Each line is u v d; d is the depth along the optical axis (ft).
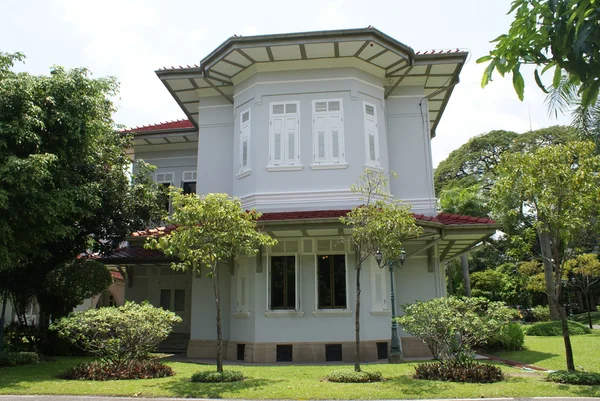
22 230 41.47
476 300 37.04
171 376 38.06
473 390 30.83
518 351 55.88
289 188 51.70
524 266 111.86
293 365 45.34
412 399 28.78
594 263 93.97
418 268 54.34
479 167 139.74
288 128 52.95
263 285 49.55
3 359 43.39
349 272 49.32
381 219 35.88
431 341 37.40
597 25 9.83
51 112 43.14
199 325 55.31
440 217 52.21
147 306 40.29
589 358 47.60
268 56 52.31
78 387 32.40
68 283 52.31
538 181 37.14
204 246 35.47
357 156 51.72
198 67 55.57
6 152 38.58
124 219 58.90
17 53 42.60
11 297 58.95
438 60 53.42
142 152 77.82
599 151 59.52
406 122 57.67
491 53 11.38
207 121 59.72
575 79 11.23
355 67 53.36
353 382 34.32
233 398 29.50
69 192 43.32
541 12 10.80
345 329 48.32
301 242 50.14
